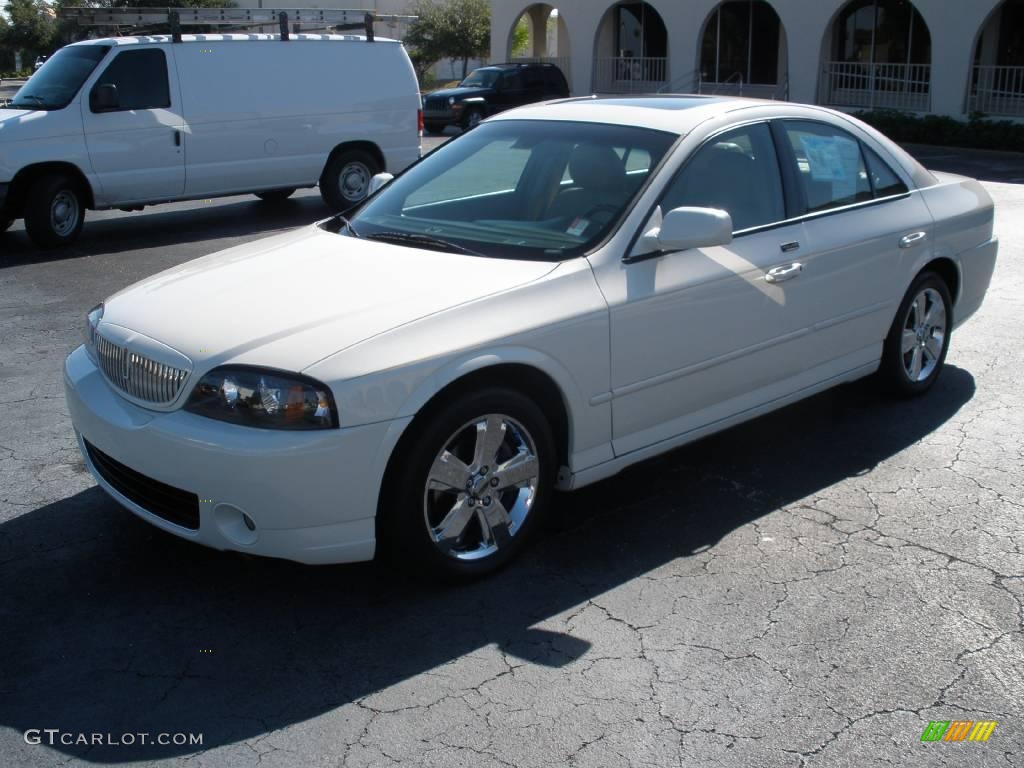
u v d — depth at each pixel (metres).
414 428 3.64
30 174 10.77
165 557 4.18
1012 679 3.39
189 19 11.77
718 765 2.98
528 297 3.90
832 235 5.04
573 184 4.54
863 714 3.21
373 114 13.21
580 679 3.38
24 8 43.09
